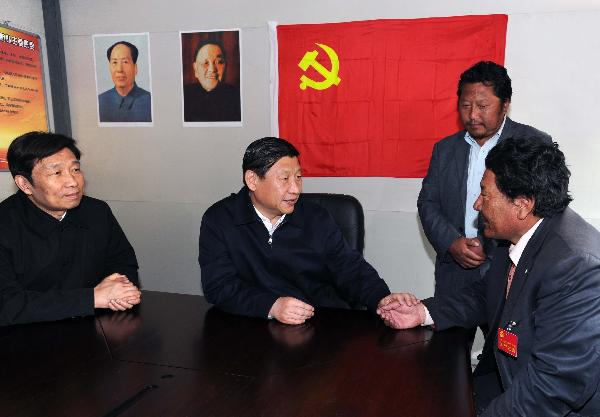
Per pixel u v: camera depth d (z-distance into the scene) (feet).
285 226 5.60
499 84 6.10
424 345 4.20
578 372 3.31
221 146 10.26
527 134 6.41
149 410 3.17
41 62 10.16
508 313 3.92
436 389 3.43
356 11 9.21
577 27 8.32
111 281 5.37
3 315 4.79
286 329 4.59
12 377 3.67
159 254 10.94
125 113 10.66
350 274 5.61
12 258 5.41
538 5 8.43
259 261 5.59
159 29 10.19
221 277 5.35
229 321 4.82
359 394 3.36
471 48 8.74
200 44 10.03
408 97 9.14
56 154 5.12
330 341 4.30
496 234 4.02
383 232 9.71
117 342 4.32
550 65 8.50
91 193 11.17
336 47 9.34
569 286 3.40
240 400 3.28
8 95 9.37
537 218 3.83
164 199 10.75
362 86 9.33
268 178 5.07
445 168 6.93
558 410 3.39
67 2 10.53
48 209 5.49
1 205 5.66
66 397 3.35
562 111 8.55
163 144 10.57
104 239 6.01
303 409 3.17
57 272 5.61
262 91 9.87
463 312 4.68
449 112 9.00
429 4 8.88
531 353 3.56
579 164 8.59
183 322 4.81
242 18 9.77
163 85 10.37
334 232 5.77
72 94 10.85
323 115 9.59
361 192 9.73
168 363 3.87
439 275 6.95
